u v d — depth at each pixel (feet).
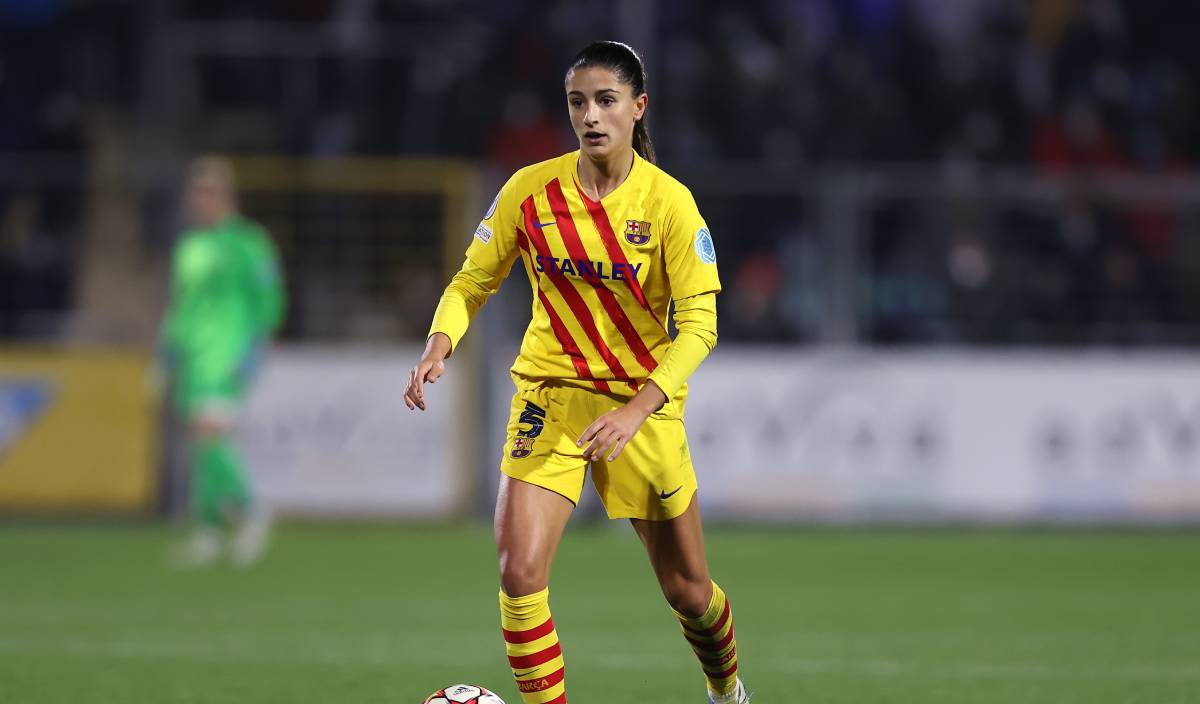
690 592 56.13
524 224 54.70
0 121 199.82
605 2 210.79
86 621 98.99
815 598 111.86
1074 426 163.94
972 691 73.31
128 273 167.02
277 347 160.66
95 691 72.79
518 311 163.53
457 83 204.33
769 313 166.91
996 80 209.26
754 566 132.46
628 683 75.36
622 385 54.60
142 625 97.14
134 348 165.17
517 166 174.50
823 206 165.89
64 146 198.49
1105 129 210.18
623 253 53.67
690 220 53.72
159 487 164.66
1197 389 164.45
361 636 92.32
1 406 163.02
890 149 201.87
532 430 54.49
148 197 166.40
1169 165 209.15
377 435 160.66
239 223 133.49
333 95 207.10
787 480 162.09
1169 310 168.45
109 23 203.41
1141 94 213.87
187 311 132.98
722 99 202.49
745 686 74.23
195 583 120.06
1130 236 168.35
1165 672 79.25
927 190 166.09
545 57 208.23
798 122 202.49
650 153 55.57
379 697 71.26
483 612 103.81
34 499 163.12
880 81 209.46
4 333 166.91
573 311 54.65
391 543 150.30
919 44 209.97
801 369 162.40
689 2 211.00
